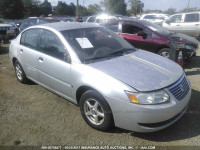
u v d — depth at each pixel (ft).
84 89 10.78
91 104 10.57
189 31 39.09
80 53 11.36
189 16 38.93
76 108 12.73
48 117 11.81
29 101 13.74
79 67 10.71
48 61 12.46
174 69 11.04
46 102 13.53
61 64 11.59
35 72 14.03
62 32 12.32
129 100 8.91
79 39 12.16
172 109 9.08
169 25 41.50
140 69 10.40
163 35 20.83
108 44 12.89
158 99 8.98
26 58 14.61
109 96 9.32
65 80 11.56
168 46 20.03
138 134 10.19
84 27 13.47
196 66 21.44
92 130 10.59
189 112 11.96
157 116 8.85
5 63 23.36
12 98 14.19
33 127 10.91
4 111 12.50
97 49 12.07
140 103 8.82
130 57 11.91
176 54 15.93
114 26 24.17
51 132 10.49
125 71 10.07
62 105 13.11
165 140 9.77
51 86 12.97
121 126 9.52
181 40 19.57
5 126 11.03
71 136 10.17
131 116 9.01
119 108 9.18
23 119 11.64
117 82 9.33
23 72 15.79
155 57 12.50
